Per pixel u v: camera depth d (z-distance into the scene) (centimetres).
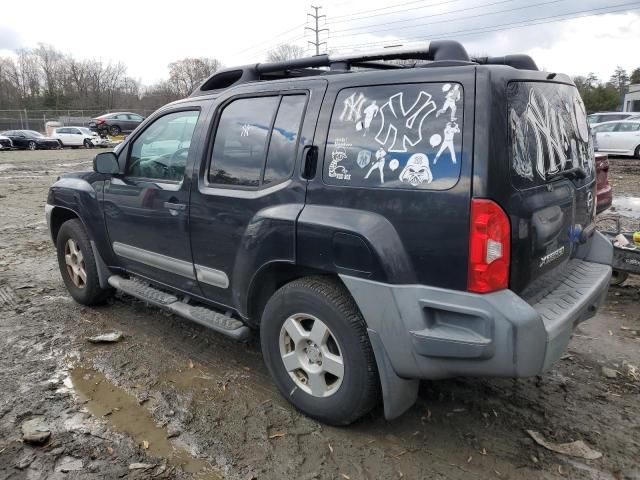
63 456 280
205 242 353
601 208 638
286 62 339
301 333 301
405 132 259
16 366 380
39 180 1625
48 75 7888
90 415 318
